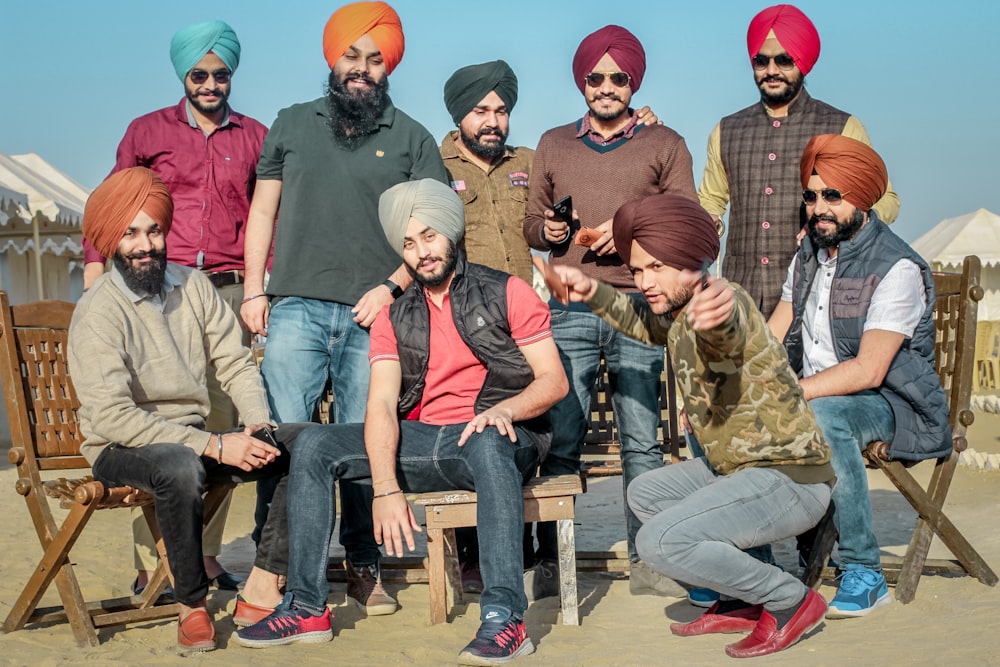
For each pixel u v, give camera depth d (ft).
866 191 14.40
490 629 12.18
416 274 13.58
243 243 18.06
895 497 24.17
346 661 12.42
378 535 12.95
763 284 17.37
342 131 15.75
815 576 13.78
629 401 15.75
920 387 14.33
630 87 16.26
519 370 13.62
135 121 17.89
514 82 17.44
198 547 12.82
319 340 15.70
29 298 56.65
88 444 13.69
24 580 16.87
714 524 11.98
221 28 17.60
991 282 65.00
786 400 12.14
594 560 16.81
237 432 13.61
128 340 13.61
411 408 13.84
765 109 17.71
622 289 15.92
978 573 14.96
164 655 12.64
